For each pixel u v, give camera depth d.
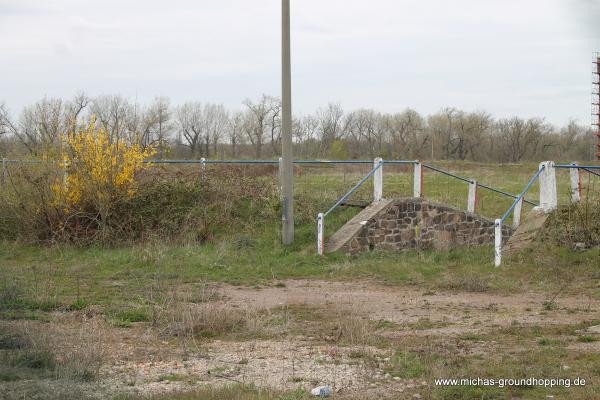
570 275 13.94
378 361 7.90
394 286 13.56
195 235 17.62
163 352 8.49
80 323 10.09
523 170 43.34
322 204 19.16
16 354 7.78
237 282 13.92
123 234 18.02
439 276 14.41
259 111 54.69
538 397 6.50
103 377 7.36
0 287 11.73
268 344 8.92
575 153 72.25
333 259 15.97
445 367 7.50
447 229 17.42
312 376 7.35
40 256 16.81
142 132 20.52
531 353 8.13
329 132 58.75
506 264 15.16
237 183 19.83
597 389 6.61
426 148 71.25
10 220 18.56
